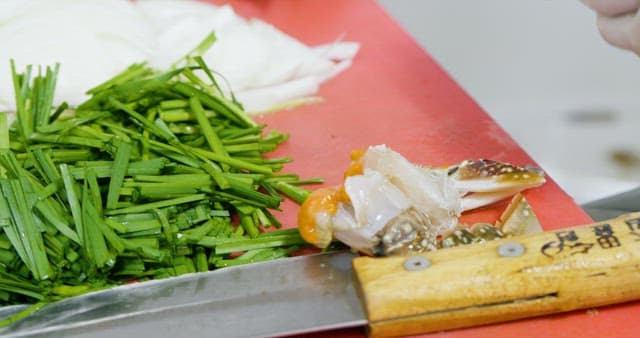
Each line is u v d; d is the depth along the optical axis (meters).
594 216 0.61
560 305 0.48
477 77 0.96
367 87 0.69
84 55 0.63
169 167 0.55
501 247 0.48
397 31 0.76
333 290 0.49
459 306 0.47
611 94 0.93
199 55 0.65
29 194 0.51
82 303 0.49
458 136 0.63
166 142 0.57
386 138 0.63
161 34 0.69
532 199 0.57
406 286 0.47
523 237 0.49
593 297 0.48
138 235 0.52
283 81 0.69
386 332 0.47
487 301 0.47
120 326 0.48
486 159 0.59
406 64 0.72
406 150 0.62
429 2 1.04
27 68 0.59
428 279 0.47
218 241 0.52
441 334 0.48
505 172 0.55
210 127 0.58
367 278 0.48
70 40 0.64
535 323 0.49
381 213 0.51
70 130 0.56
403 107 0.66
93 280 0.50
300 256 0.51
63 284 0.50
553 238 0.48
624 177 0.79
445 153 0.62
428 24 1.03
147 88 0.60
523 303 0.47
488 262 0.48
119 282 0.51
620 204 0.63
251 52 0.68
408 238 0.50
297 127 0.65
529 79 0.95
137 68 0.63
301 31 0.77
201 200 0.54
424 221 0.51
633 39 0.57
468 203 0.55
